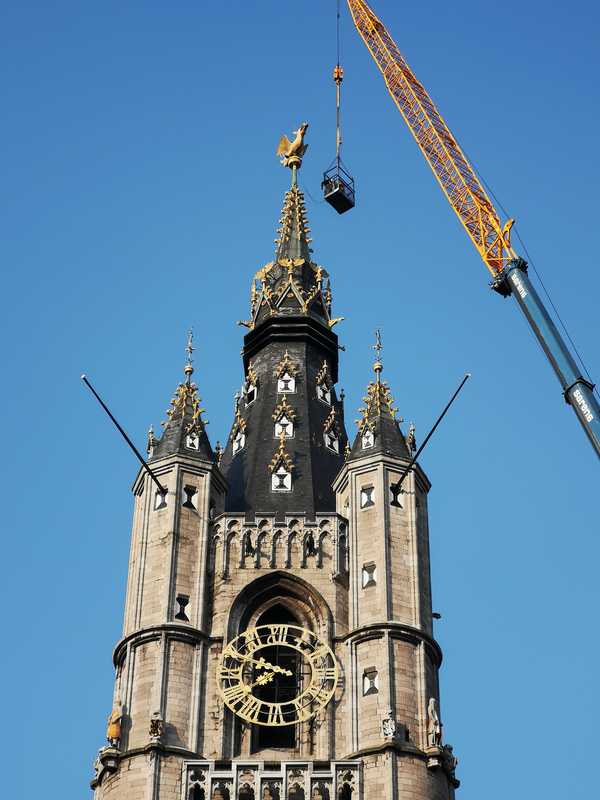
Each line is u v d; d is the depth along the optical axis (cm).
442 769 9944
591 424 10869
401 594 10619
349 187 14112
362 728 10056
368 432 11381
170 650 10362
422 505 11219
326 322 13100
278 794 9706
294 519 11019
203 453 11325
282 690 10394
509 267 12231
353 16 14612
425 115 14012
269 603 10775
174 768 9888
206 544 10925
